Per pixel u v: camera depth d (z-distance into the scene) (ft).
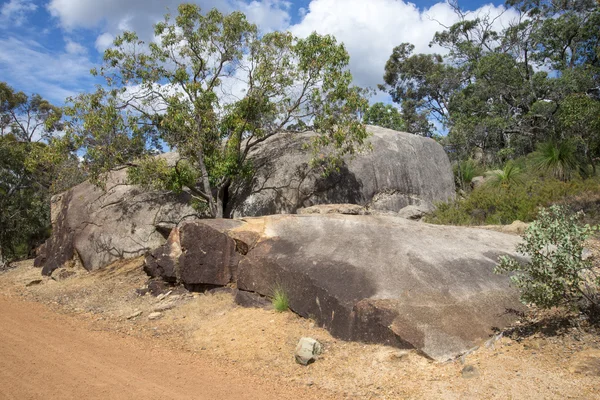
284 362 21.95
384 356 20.65
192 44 47.34
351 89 45.19
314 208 43.09
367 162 50.78
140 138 45.85
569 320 20.40
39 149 45.50
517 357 18.78
